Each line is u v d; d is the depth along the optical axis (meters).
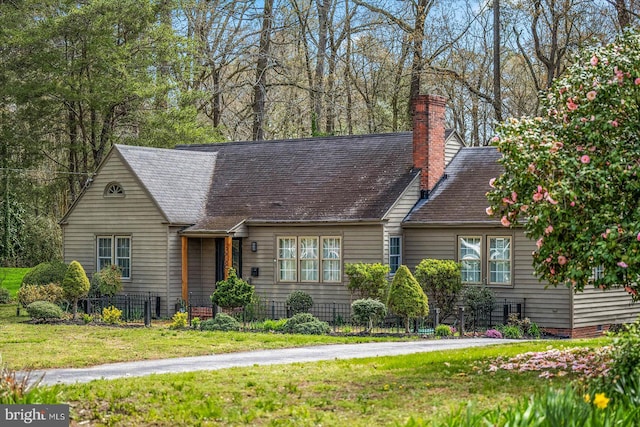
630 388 10.45
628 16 38.69
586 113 13.87
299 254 30.17
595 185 13.14
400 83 49.25
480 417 8.98
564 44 43.69
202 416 11.04
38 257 48.94
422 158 30.27
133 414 11.24
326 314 29.55
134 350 20.23
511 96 52.12
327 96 49.84
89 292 31.08
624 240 12.84
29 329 24.72
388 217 28.72
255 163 34.28
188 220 31.42
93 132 43.78
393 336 23.78
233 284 27.16
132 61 41.94
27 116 42.16
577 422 8.42
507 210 14.20
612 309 28.12
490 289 27.77
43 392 11.79
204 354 19.67
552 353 15.74
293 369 15.45
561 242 13.38
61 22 40.97
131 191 31.66
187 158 34.53
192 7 47.88
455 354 17.36
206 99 46.78
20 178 43.62
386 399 11.91
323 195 30.83
